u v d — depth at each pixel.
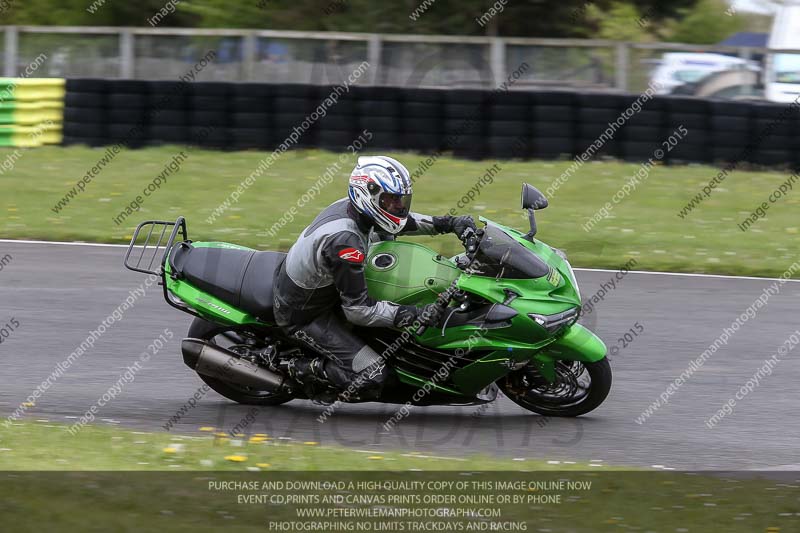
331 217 13.47
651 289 21.75
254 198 28.81
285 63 37.69
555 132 33.00
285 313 13.59
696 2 53.25
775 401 15.45
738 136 32.88
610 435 13.83
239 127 33.84
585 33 51.50
